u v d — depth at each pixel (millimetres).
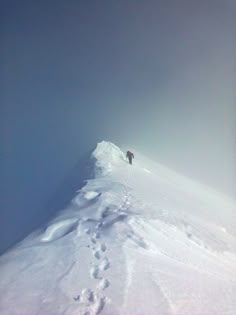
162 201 20188
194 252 11719
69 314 6355
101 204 15484
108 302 6883
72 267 8422
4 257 9375
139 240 10805
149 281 8078
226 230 20047
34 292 7145
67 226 12305
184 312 7023
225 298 8250
